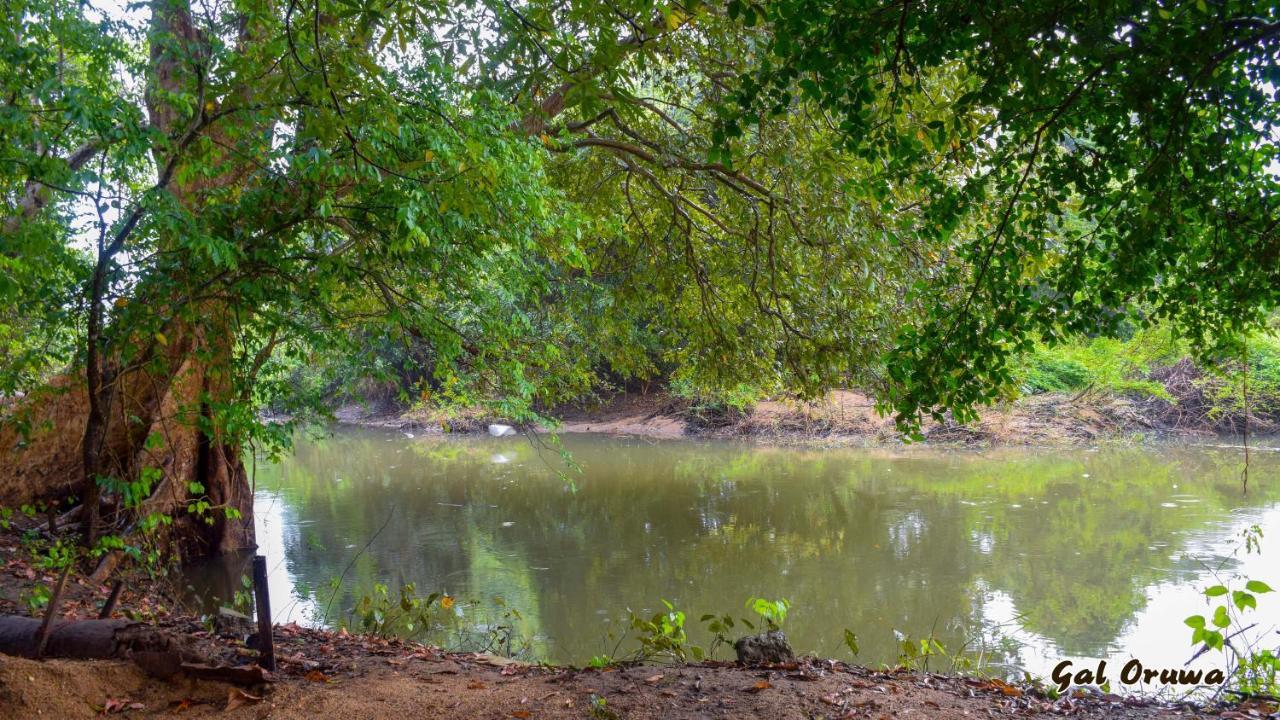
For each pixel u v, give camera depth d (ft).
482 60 16.02
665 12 15.03
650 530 44.70
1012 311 17.44
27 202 24.36
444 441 93.20
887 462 67.72
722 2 24.70
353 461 77.51
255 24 17.98
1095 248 16.80
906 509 47.70
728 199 36.52
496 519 48.52
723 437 86.74
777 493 54.60
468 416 99.30
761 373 36.70
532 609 30.48
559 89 29.76
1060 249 25.21
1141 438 76.89
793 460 70.74
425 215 20.42
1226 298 16.66
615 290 39.42
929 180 17.42
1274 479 55.11
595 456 77.20
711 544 40.91
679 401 95.55
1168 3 13.93
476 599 31.78
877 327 31.86
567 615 29.73
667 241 38.73
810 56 14.01
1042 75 13.53
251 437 27.55
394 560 38.70
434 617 29.12
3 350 30.35
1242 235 15.39
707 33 29.48
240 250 20.22
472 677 16.80
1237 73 14.07
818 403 45.83
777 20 13.88
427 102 20.49
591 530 45.03
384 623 24.32
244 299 22.03
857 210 30.35
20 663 13.67
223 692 14.76
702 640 26.99
